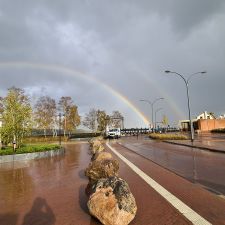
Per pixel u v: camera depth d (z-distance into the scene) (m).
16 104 25.48
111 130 65.81
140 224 6.33
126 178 12.08
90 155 24.75
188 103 37.06
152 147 31.75
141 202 8.10
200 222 6.32
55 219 7.09
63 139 59.62
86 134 81.38
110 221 5.98
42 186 11.30
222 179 11.37
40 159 21.84
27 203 8.77
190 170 13.98
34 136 64.06
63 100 69.62
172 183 10.70
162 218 6.67
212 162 16.86
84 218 7.03
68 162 19.52
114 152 25.84
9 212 7.93
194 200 8.14
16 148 24.39
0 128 24.81
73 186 11.02
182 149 27.45
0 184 12.11
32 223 6.91
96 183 6.84
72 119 70.75
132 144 38.53
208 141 36.75
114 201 6.12
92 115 87.38
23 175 14.30
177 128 97.88
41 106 65.19
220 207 7.41
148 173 13.27
